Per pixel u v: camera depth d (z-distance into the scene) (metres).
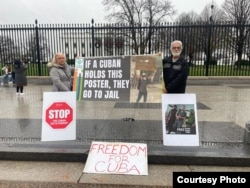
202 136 4.79
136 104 7.67
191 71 12.85
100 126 5.46
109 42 12.17
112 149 3.98
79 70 4.76
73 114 4.48
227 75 12.89
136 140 4.62
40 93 10.31
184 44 12.18
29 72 13.41
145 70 4.59
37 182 3.51
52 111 4.37
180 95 4.27
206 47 12.39
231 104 7.73
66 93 4.44
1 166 3.99
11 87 12.75
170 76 4.49
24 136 4.85
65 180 3.56
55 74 4.68
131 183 3.48
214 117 6.16
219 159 3.95
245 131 4.50
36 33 12.68
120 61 4.65
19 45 13.08
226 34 12.29
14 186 3.41
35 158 4.16
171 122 4.25
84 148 4.27
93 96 4.75
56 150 4.19
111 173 3.66
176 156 4.00
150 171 3.82
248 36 12.38
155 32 11.99
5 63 13.48
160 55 4.52
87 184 3.46
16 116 6.35
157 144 4.43
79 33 12.26
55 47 12.62
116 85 4.70
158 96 4.61
